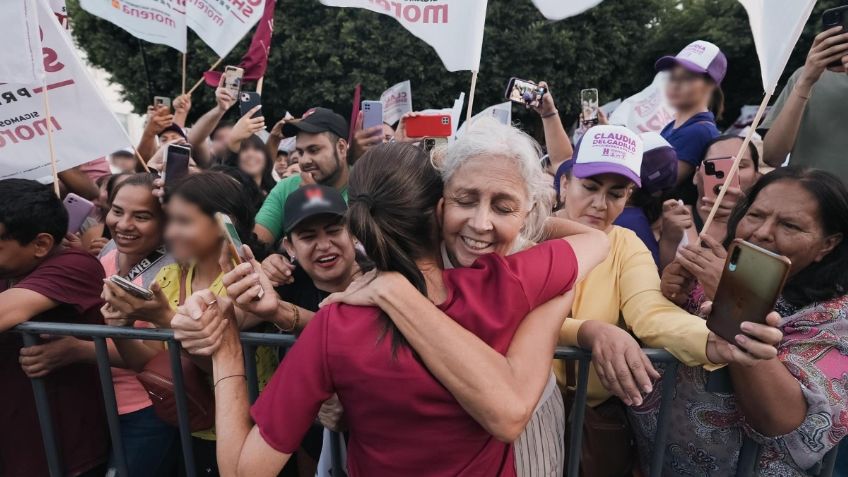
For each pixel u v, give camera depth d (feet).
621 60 33.53
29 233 5.76
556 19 8.00
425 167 3.52
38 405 5.57
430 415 3.26
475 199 3.45
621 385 4.31
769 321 3.54
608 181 6.16
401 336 3.25
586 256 3.95
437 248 3.72
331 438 4.93
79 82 7.35
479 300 3.40
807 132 8.15
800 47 30.07
